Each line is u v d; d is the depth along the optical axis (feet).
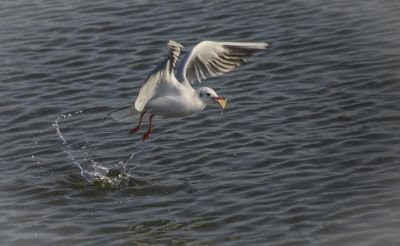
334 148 53.11
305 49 68.08
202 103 45.11
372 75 62.64
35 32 74.95
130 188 50.93
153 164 53.72
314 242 43.19
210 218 46.50
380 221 44.50
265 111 59.36
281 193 48.39
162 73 41.60
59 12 78.33
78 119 60.49
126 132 58.29
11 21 77.51
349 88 61.26
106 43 71.97
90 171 53.21
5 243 45.32
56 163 54.44
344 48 67.46
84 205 49.29
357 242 42.86
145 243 44.60
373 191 47.52
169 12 76.38
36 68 68.59
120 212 48.21
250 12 75.00
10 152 56.34
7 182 52.19
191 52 44.42
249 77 64.85
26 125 59.88
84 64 68.80
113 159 54.70
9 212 48.70
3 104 63.00
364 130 55.01
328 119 57.21
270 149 53.88
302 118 57.77
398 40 67.46
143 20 75.25
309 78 63.62
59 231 46.37
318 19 72.59
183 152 54.80
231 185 49.96
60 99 63.46
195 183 50.75
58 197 50.31
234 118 58.75
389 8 73.20
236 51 44.47
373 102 58.75
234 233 44.80
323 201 47.09
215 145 55.26
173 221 46.62
